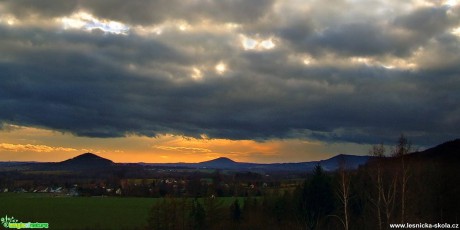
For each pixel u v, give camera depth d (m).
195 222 90.25
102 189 150.38
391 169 71.88
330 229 80.50
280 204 92.75
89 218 94.94
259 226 89.94
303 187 89.25
